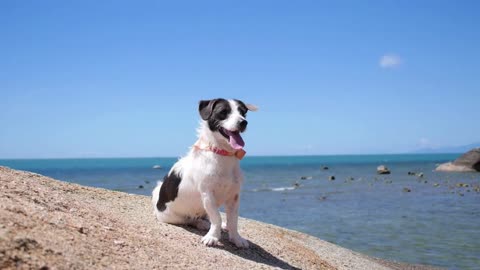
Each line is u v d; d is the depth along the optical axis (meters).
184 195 1.57
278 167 24.44
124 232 1.32
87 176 14.41
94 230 1.23
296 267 1.60
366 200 6.45
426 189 7.97
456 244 3.24
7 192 1.31
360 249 3.08
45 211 1.24
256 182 11.02
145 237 1.35
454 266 2.63
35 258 0.94
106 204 1.84
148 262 1.13
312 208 5.60
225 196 1.53
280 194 7.65
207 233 1.57
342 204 6.00
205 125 1.52
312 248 2.13
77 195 1.90
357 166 24.09
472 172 12.91
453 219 4.48
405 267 2.53
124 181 11.44
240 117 1.44
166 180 1.64
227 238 1.62
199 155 1.52
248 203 6.27
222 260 1.35
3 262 0.89
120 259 1.09
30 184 1.54
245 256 1.51
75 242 1.08
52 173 17.03
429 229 3.90
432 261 2.74
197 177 1.51
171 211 1.63
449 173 12.73
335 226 4.11
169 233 1.51
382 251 3.01
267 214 5.05
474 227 3.99
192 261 1.25
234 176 1.51
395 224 4.20
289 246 1.89
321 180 11.56
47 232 1.08
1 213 1.09
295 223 4.33
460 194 6.96
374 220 4.47
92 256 1.05
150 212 1.83
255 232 1.96
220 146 1.49
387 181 10.44
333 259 2.03
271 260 1.58
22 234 1.00
